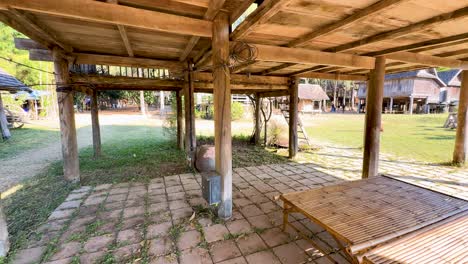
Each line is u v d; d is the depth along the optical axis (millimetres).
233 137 8680
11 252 1996
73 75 4168
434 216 1855
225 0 1918
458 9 1793
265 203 2988
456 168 4484
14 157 5551
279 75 5320
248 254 1985
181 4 2041
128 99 25203
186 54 3795
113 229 2373
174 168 4590
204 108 16719
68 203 2980
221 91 2393
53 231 2334
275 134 7238
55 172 4242
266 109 8445
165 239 2201
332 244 2111
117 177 4023
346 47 2840
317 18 2018
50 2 1796
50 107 15609
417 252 1438
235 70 4215
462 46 2855
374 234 1606
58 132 9672
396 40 2629
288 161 5164
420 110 20500
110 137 8797
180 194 3283
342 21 2035
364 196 2238
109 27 2543
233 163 4992
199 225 2443
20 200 3062
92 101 5484
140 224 2467
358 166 4730
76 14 1861
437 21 1937
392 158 5344
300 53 2912
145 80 4797
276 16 1971
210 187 2455
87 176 4066
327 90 32656
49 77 15438
